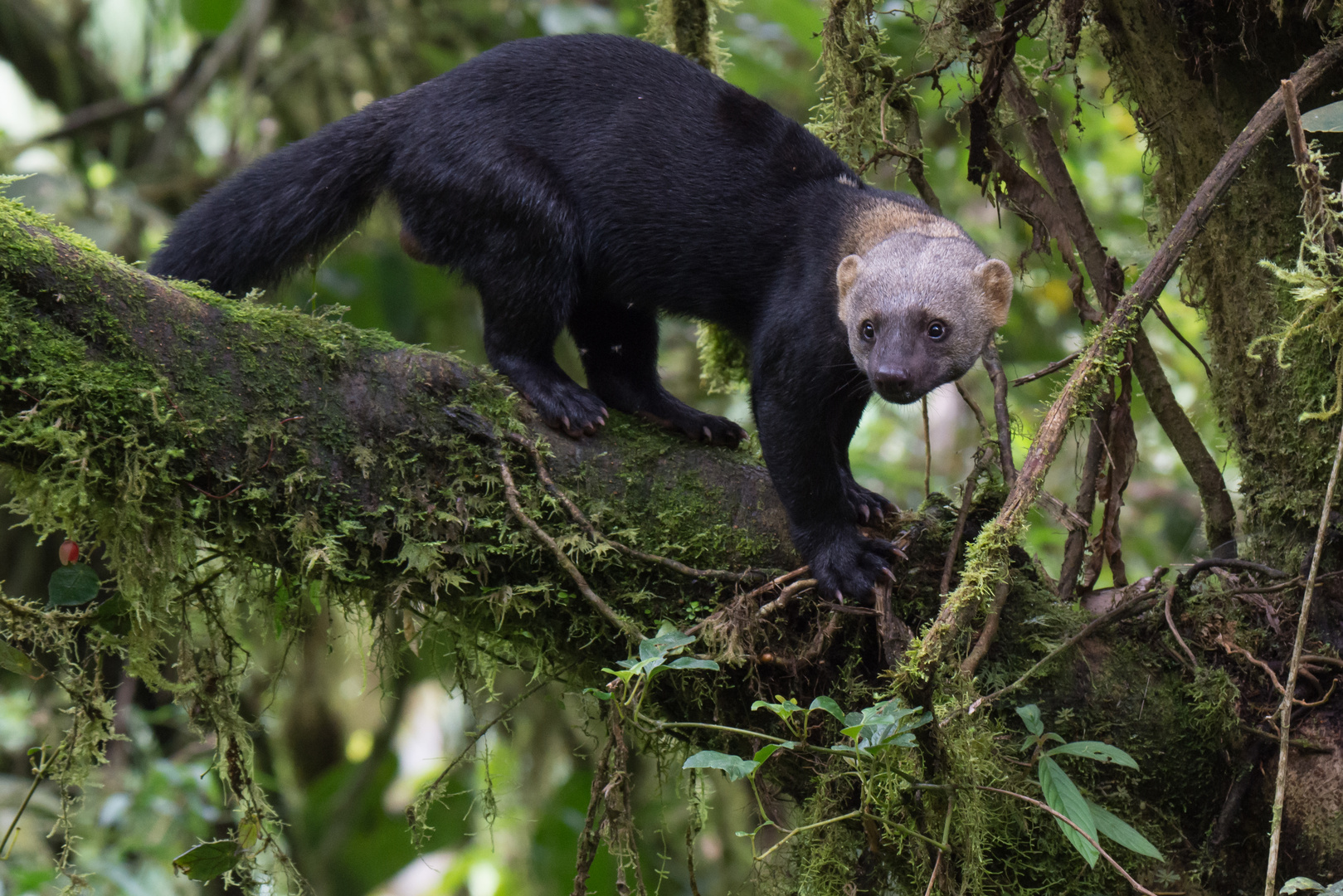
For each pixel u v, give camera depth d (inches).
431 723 640.4
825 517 245.3
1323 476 236.8
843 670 238.5
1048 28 278.5
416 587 242.8
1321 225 214.1
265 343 233.3
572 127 297.1
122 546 230.1
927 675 202.1
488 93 298.4
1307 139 235.8
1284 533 245.6
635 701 221.9
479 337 526.9
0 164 521.0
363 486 235.3
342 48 548.7
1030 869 228.7
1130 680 236.7
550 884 449.1
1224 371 258.7
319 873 481.7
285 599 259.6
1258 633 238.5
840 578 238.7
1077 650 237.8
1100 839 229.8
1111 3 257.4
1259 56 240.5
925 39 290.0
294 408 232.5
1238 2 239.1
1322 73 222.8
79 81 595.5
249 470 230.1
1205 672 234.5
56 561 474.0
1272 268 217.8
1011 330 506.9
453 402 240.7
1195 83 250.7
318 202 303.4
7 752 454.0
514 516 236.8
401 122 304.0
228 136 558.9
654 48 306.7
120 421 221.9
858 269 275.4
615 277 305.6
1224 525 268.1
